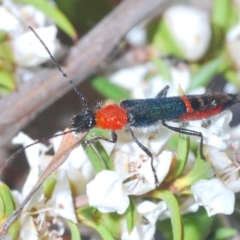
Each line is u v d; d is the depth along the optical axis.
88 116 0.15
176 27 0.17
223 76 0.17
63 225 0.15
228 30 0.17
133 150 0.15
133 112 0.15
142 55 0.17
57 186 0.14
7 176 0.16
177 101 0.15
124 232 0.14
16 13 0.16
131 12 0.16
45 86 0.16
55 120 0.17
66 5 0.17
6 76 0.15
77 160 0.15
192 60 0.17
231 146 0.15
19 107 0.16
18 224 0.14
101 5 0.17
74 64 0.16
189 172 0.14
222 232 0.15
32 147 0.15
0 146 0.16
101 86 0.16
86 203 0.14
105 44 0.16
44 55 0.16
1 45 0.16
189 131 0.14
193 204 0.14
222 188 0.14
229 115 0.15
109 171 0.14
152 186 0.14
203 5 0.18
